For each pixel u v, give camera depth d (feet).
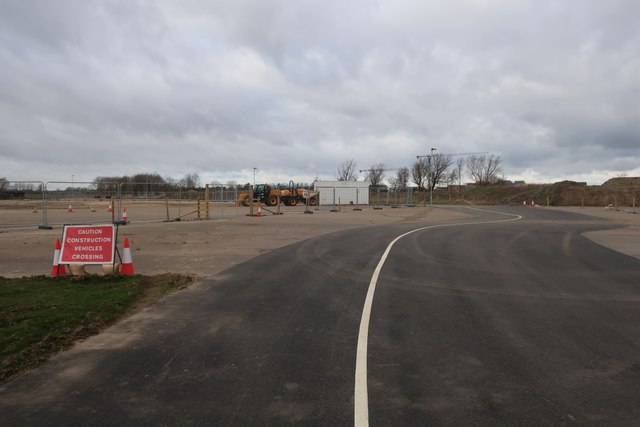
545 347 17.53
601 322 20.97
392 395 13.33
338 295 26.14
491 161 346.33
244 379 14.49
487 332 19.43
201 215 108.27
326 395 13.33
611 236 63.26
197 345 17.74
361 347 17.47
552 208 173.06
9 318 20.18
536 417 12.01
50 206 149.38
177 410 12.45
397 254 43.06
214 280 30.27
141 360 16.17
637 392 13.57
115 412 12.37
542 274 33.30
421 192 313.12
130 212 120.98
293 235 60.59
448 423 11.68
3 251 43.29
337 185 201.16
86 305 22.67
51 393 13.58
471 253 44.39
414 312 22.57
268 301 24.68
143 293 26.45
